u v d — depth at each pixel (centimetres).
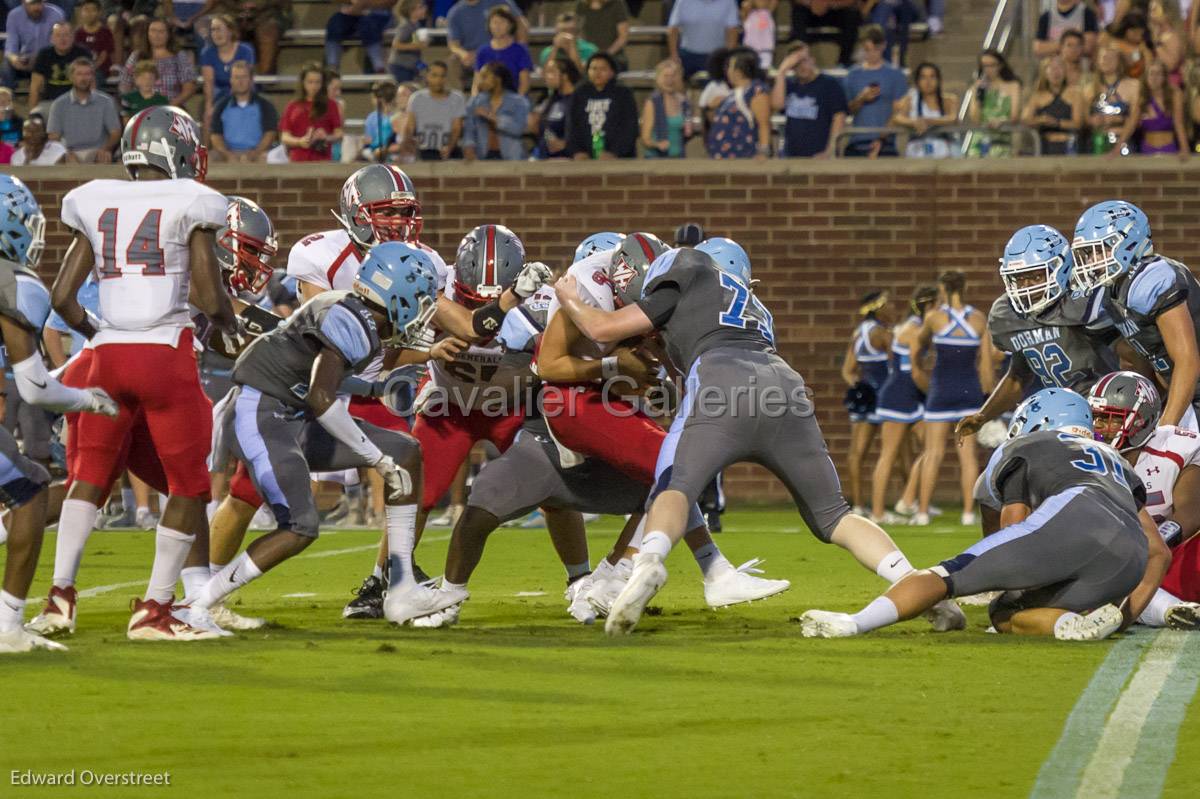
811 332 6316
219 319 2259
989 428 5059
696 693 1834
